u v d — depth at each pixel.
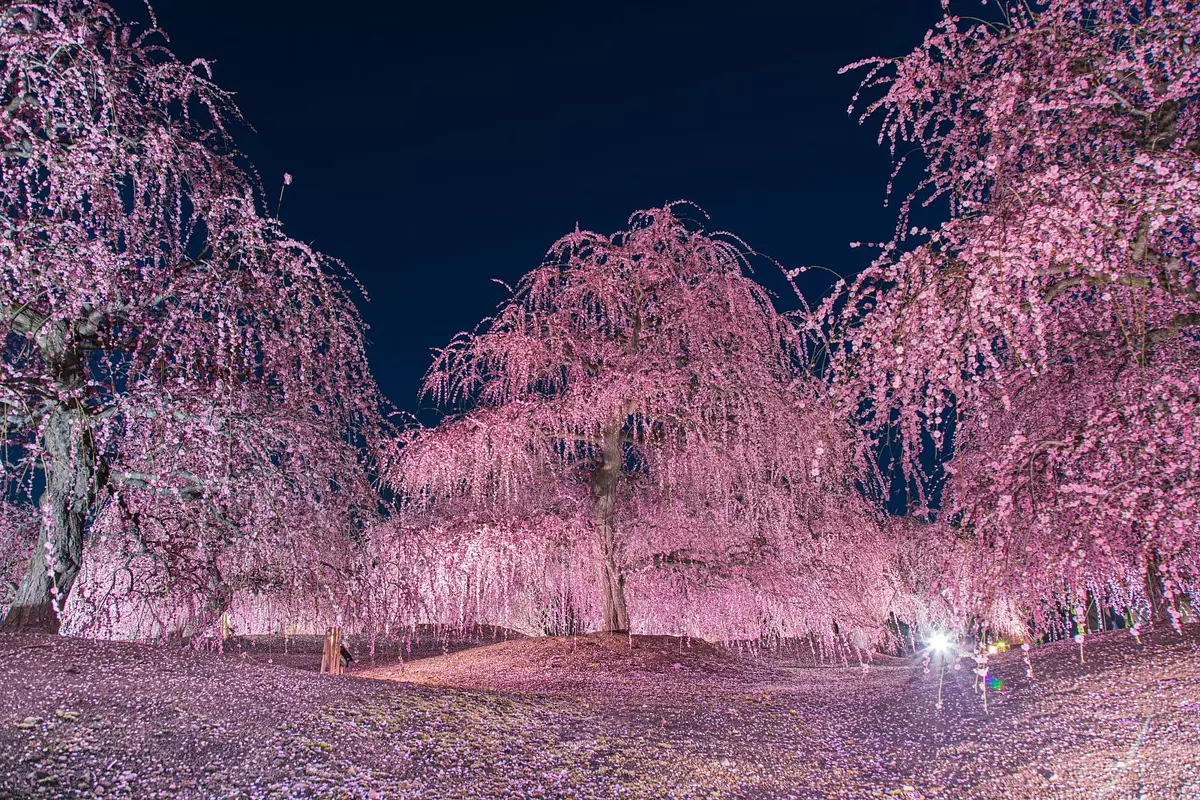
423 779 3.97
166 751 3.85
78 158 5.77
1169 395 4.13
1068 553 4.42
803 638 13.04
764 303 11.09
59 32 6.04
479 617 11.14
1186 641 6.02
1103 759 4.42
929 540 6.83
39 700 4.16
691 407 10.62
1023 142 4.96
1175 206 3.82
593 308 11.70
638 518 12.15
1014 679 6.41
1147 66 4.67
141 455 6.12
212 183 7.17
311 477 7.08
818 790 4.41
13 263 5.39
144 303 6.20
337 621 7.50
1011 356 5.42
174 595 6.46
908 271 4.29
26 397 5.85
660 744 5.12
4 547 7.76
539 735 5.01
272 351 6.77
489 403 11.66
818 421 8.90
